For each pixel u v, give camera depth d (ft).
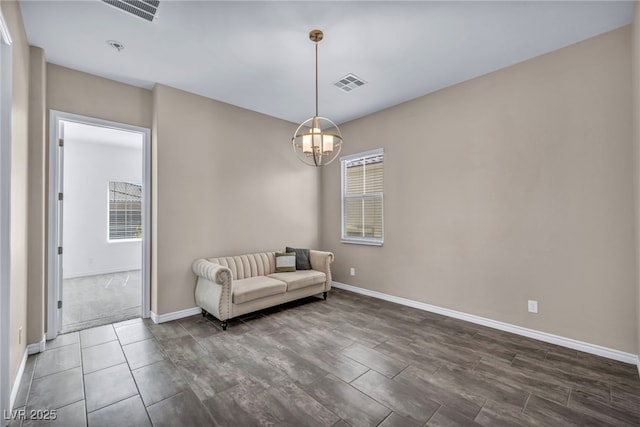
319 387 6.95
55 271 9.67
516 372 7.55
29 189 8.61
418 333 10.04
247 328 10.52
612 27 8.05
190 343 9.30
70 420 5.87
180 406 6.28
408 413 6.04
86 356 8.44
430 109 12.21
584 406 6.23
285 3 7.01
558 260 9.09
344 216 16.15
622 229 8.05
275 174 15.08
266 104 13.39
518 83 9.85
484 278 10.68
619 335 8.10
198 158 12.23
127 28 7.93
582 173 8.66
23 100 7.65
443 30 8.09
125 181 20.94
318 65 9.90
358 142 15.20
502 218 10.22
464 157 11.17
